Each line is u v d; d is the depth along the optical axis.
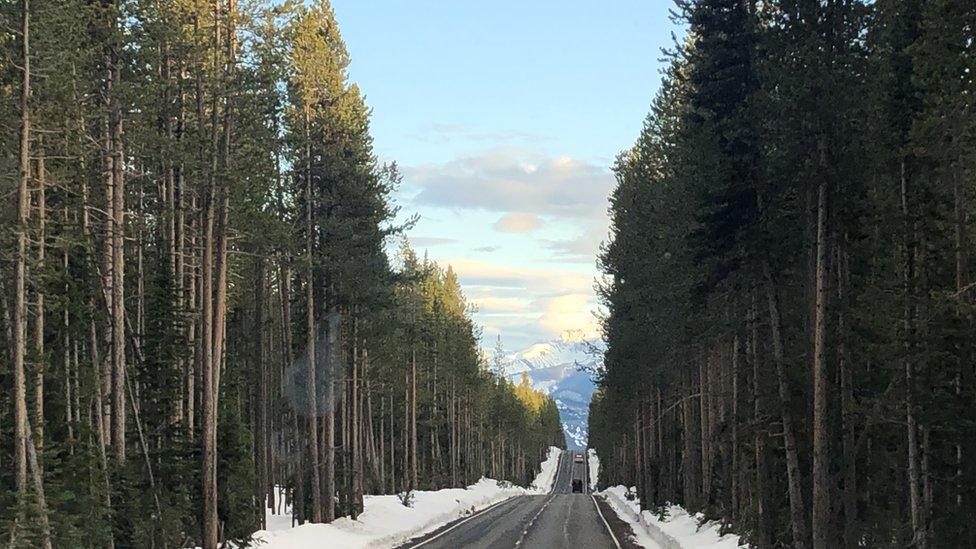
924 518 18.00
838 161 19.08
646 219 34.16
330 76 33.94
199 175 23.84
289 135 30.95
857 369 21.55
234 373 27.91
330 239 34.62
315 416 32.50
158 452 24.61
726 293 25.02
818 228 19.98
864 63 18.91
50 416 22.03
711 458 36.09
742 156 21.58
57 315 23.00
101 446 21.25
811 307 21.39
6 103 17.88
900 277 19.20
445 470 91.88
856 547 19.83
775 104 19.33
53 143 19.94
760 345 25.42
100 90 23.02
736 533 27.64
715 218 22.58
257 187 27.47
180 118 25.67
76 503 19.38
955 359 17.14
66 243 19.75
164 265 25.97
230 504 24.77
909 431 18.38
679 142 25.94
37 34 17.81
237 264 35.47
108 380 25.03
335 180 34.59
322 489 34.62
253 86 24.83
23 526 16.31
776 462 23.61
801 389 21.59
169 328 25.78
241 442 25.95
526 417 156.62
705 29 22.61
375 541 29.59
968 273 17.58
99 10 21.58
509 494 92.31
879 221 19.31
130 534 21.42
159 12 23.33
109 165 22.94
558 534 35.47
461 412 97.81
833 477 20.30
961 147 15.88
